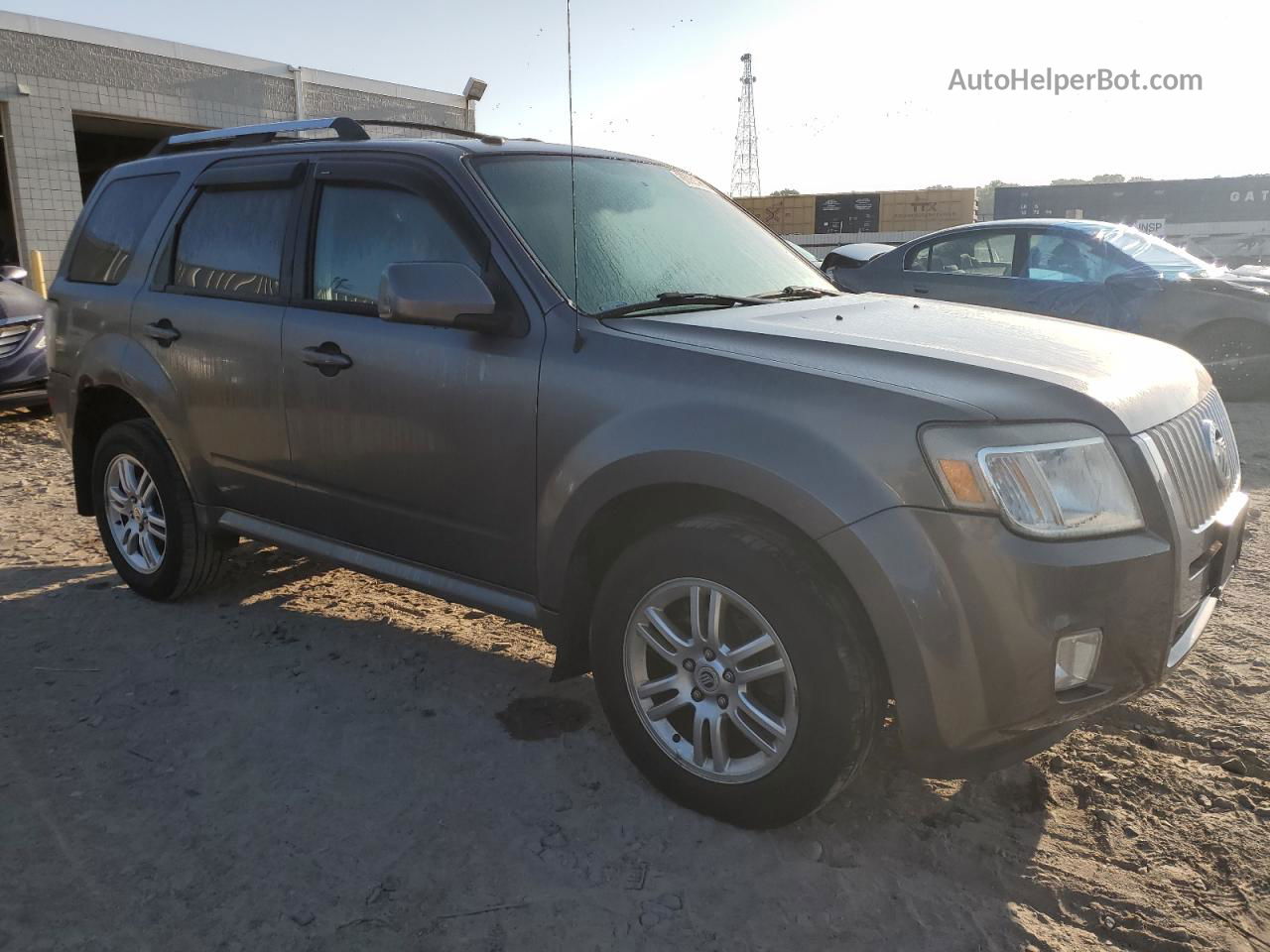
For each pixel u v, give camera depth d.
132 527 4.29
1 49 14.80
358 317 3.28
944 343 2.67
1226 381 8.43
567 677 3.00
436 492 3.11
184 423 3.86
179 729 3.16
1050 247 8.59
